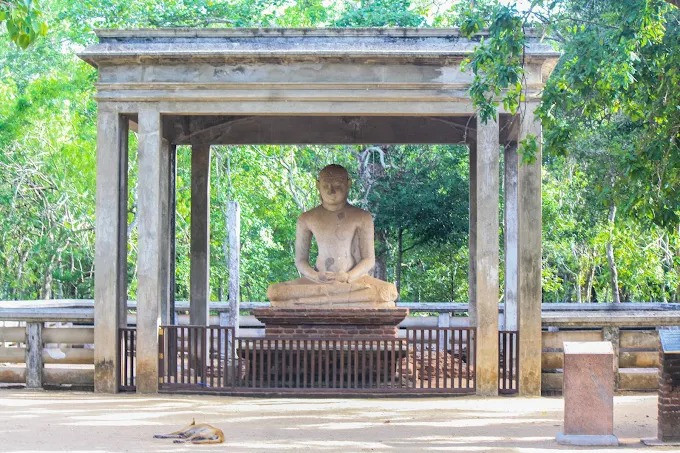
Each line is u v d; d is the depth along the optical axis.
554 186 26.22
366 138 17.33
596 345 10.84
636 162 13.39
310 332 15.01
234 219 19.36
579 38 14.27
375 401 13.73
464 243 26.22
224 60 14.34
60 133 28.56
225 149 27.72
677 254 26.09
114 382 14.35
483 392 14.18
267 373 14.62
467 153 26.03
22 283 29.16
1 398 13.81
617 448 10.42
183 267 28.75
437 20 26.95
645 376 14.73
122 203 14.83
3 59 32.00
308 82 14.28
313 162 29.03
